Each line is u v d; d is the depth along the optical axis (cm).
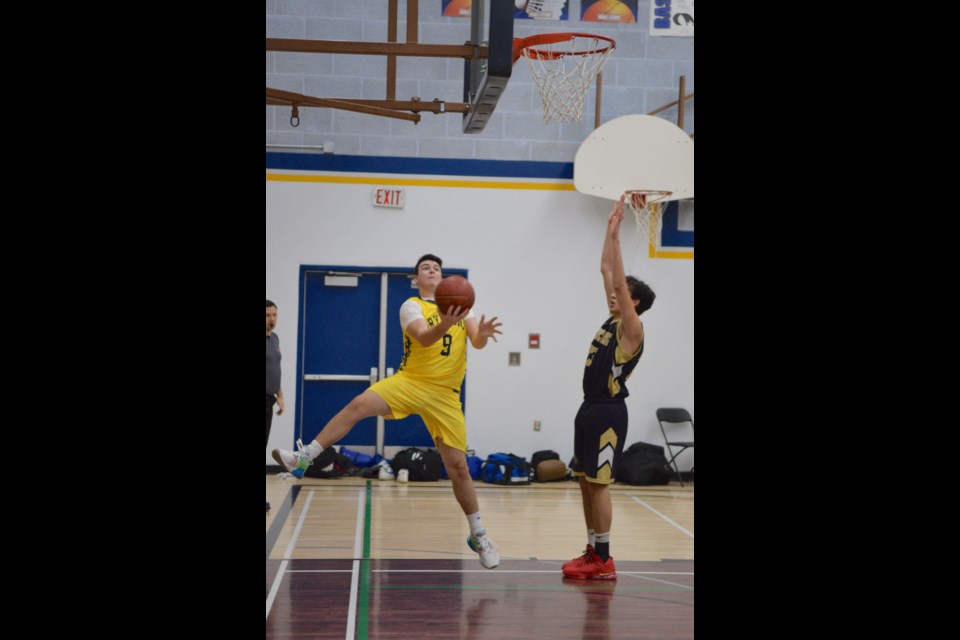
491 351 889
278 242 877
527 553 523
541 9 895
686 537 590
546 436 889
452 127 890
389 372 891
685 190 842
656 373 901
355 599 403
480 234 890
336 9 872
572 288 895
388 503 705
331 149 875
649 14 899
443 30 879
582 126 898
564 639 344
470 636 346
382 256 884
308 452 427
